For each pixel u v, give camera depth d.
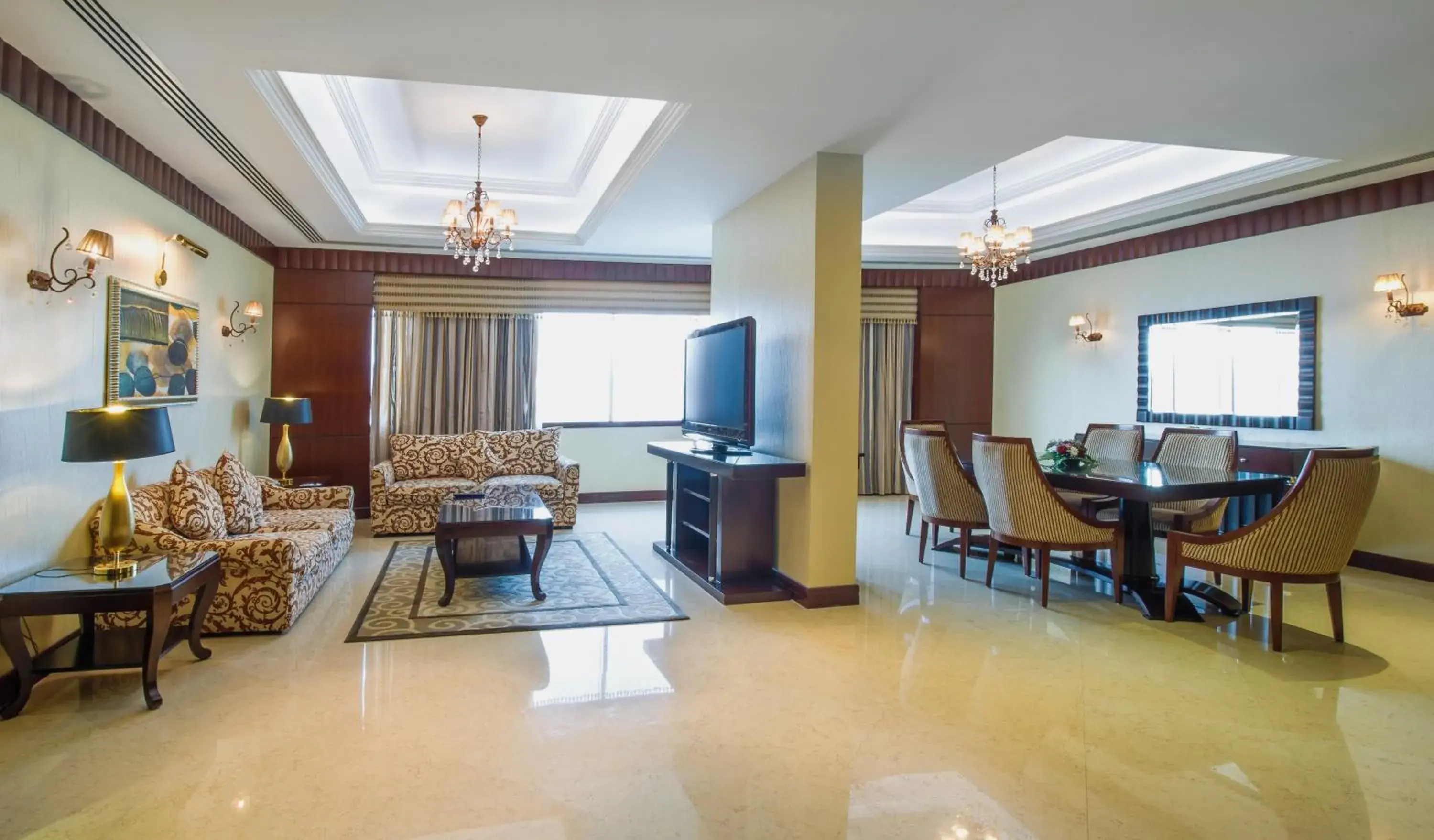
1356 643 3.78
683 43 2.99
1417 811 2.27
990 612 4.26
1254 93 3.50
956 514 5.09
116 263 3.84
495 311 7.50
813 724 2.82
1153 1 2.67
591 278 7.74
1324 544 3.60
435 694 3.05
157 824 2.13
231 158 4.25
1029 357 8.02
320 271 7.00
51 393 3.27
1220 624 4.06
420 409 7.35
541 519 4.40
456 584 4.72
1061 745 2.67
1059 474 4.55
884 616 4.17
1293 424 5.52
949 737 2.72
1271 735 2.76
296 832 2.11
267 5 2.65
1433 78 3.33
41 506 3.20
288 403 6.07
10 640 2.78
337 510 5.36
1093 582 4.92
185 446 4.82
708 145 4.17
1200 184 5.30
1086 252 7.25
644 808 2.24
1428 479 4.85
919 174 4.74
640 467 8.22
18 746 2.59
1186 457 5.30
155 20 2.75
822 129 3.93
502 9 2.71
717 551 4.64
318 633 3.78
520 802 2.27
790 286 4.61
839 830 2.14
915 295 8.46
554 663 3.42
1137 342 6.75
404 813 2.21
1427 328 4.82
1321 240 5.36
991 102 3.59
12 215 2.97
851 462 4.39
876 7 2.71
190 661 3.39
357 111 4.70
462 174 6.05
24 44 2.90
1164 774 2.47
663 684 3.18
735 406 4.70
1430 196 4.76
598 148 5.23
